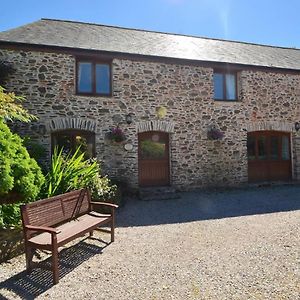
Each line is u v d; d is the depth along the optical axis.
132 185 8.93
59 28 10.00
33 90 8.19
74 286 3.28
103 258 4.08
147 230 5.50
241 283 3.22
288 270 3.50
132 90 8.99
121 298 2.98
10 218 4.62
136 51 9.04
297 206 7.39
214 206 7.61
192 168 9.56
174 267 3.73
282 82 10.69
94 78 8.84
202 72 9.69
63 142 8.59
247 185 10.16
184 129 9.48
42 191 5.37
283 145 11.00
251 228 5.44
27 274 3.59
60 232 3.74
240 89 10.20
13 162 3.76
